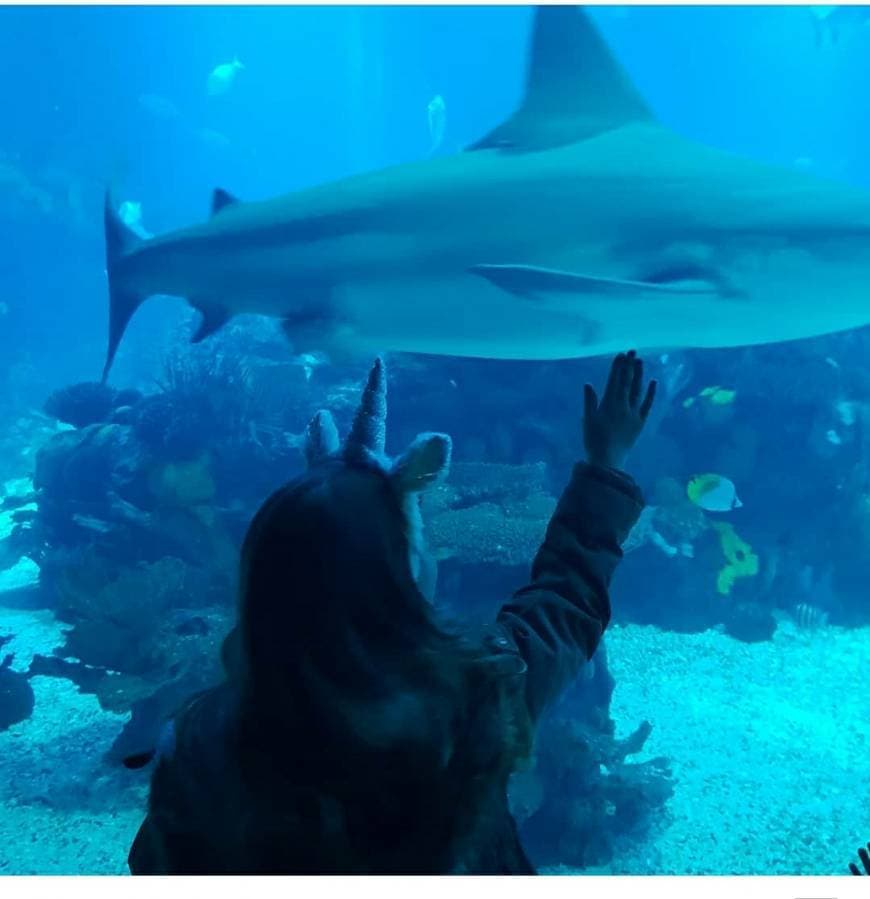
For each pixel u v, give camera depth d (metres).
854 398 8.43
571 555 1.29
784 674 6.75
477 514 6.69
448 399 7.92
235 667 0.92
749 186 4.62
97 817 4.78
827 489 8.24
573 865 4.38
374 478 0.95
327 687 0.87
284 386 8.71
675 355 8.24
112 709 5.33
